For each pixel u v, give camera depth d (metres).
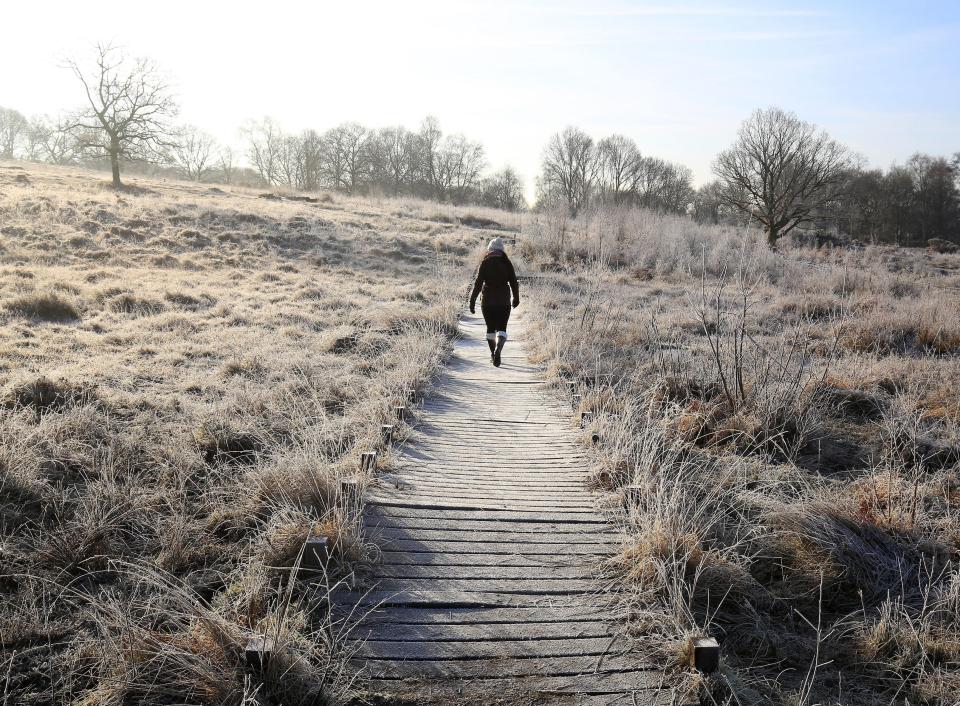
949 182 73.06
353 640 3.84
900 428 7.84
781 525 5.55
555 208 27.80
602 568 4.71
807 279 19.41
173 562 4.80
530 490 6.07
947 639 4.35
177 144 43.16
